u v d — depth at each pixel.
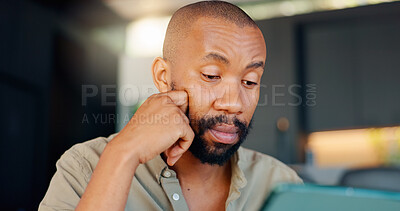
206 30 0.89
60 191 0.95
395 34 5.34
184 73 0.91
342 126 5.53
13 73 4.57
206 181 1.00
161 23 5.52
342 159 5.59
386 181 1.55
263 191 1.11
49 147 4.83
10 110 4.52
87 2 5.07
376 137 5.57
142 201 0.96
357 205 0.32
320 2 5.34
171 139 0.79
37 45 4.86
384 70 5.41
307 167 2.48
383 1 5.18
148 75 5.78
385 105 5.40
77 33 5.34
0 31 4.46
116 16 5.38
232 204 1.00
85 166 1.00
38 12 4.87
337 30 5.58
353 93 5.52
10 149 4.46
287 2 5.34
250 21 0.93
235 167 1.00
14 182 4.45
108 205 0.72
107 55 5.66
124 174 0.74
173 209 0.95
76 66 5.31
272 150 5.47
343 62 5.56
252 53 0.89
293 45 5.67
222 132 0.88
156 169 0.97
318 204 0.32
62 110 5.03
